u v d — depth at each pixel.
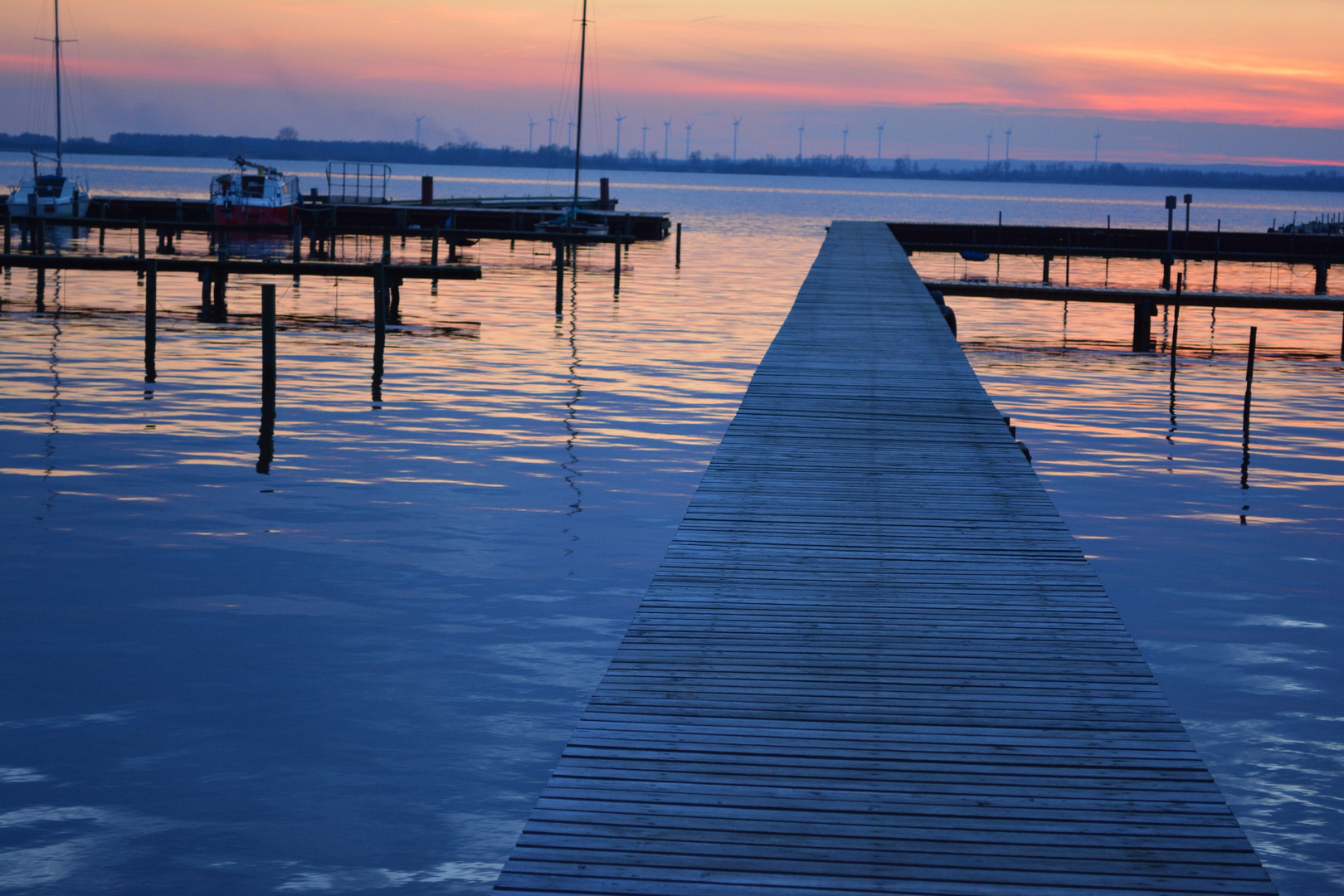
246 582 11.24
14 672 9.15
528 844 4.70
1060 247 42.72
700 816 4.93
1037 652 6.73
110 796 7.39
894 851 4.70
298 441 17.20
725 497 9.78
